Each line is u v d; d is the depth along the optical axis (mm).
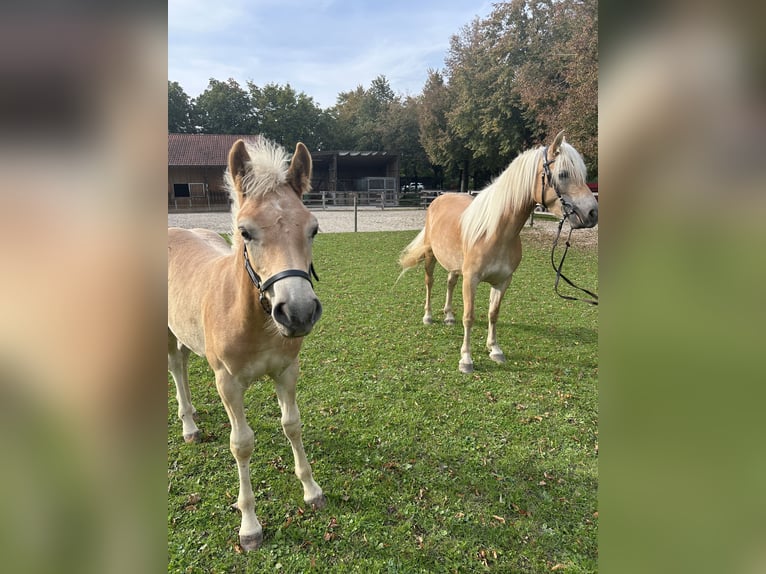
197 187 28609
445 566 2188
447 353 4785
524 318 6012
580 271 9000
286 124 45688
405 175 47031
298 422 2461
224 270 2279
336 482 2768
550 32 18125
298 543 2328
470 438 3217
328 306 6586
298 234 1884
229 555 2246
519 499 2613
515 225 4074
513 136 20750
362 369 4379
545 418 3477
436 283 8047
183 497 2631
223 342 2125
